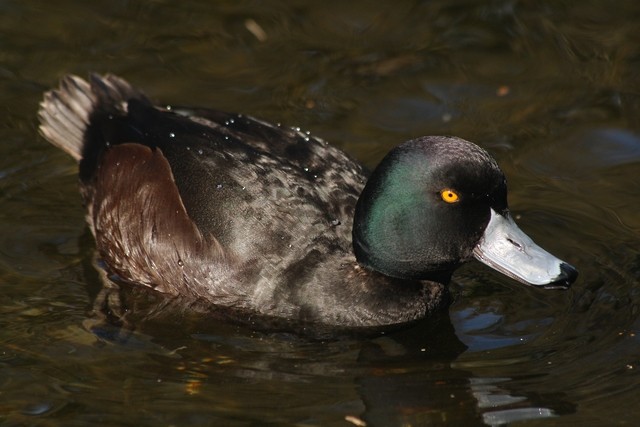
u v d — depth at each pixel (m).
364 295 10.41
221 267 10.41
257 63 14.40
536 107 13.55
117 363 9.65
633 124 13.18
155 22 15.12
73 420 8.77
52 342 9.90
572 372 9.52
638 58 14.33
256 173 10.58
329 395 9.28
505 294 10.93
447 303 10.78
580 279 10.91
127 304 10.67
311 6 15.45
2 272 10.89
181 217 10.60
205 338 10.16
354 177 10.88
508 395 9.26
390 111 13.52
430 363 9.84
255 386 9.38
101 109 12.09
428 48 14.68
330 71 14.25
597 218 11.72
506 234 9.91
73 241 11.47
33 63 14.14
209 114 11.58
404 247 10.16
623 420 8.78
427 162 9.80
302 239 10.40
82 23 15.02
